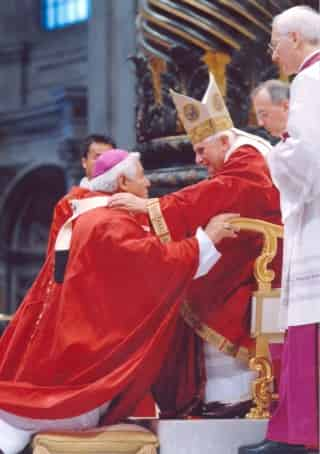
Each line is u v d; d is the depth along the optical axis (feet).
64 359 64.54
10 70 247.09
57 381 64.69
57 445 63.36
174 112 89.56
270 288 66.08
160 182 86.43
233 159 68.69
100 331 64.59
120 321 64.69
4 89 247.29
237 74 89.35
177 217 66.74
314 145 56.90
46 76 242.37
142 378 65.00
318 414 57.72
